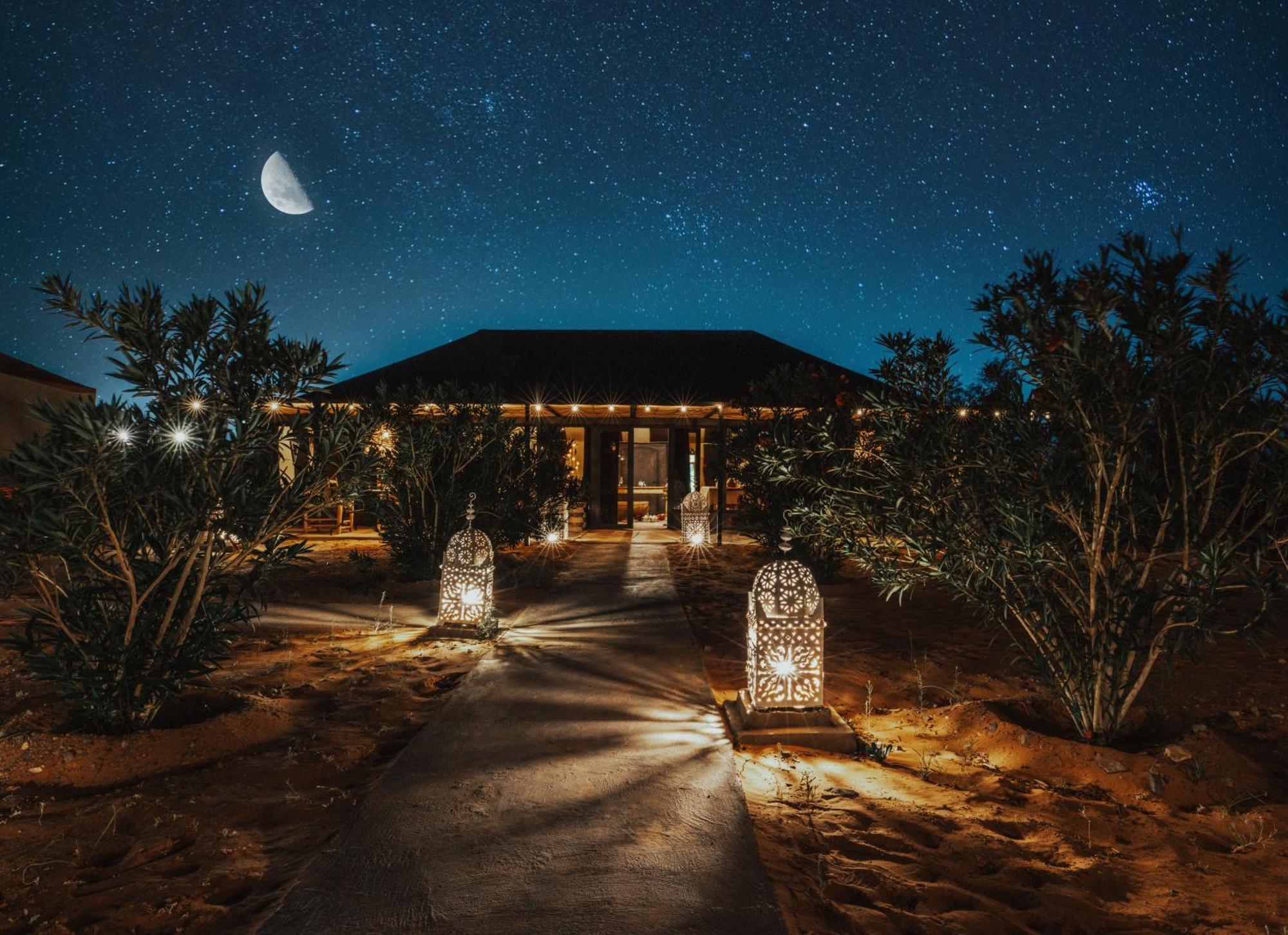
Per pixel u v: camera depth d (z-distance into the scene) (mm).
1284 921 2961
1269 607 4039
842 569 13211
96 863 3426
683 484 21984
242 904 2961
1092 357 4340
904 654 7480
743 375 21672
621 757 4543
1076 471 4902
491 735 4922
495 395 13906
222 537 5082
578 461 23859
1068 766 4520
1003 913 2984
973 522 5012
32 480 4285
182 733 4836
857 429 6680
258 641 7922
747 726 4926
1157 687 6285
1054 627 4949
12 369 21844
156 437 4691
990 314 4930
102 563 4676
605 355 23297
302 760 4598
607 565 14242
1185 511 4434
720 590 11516
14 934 2844
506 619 9133
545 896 2949
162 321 5020
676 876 3115
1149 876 3336
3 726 5074
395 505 12281
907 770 4586
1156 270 4270
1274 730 5336
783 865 3264
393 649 7570
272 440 5121
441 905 2883
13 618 8547
